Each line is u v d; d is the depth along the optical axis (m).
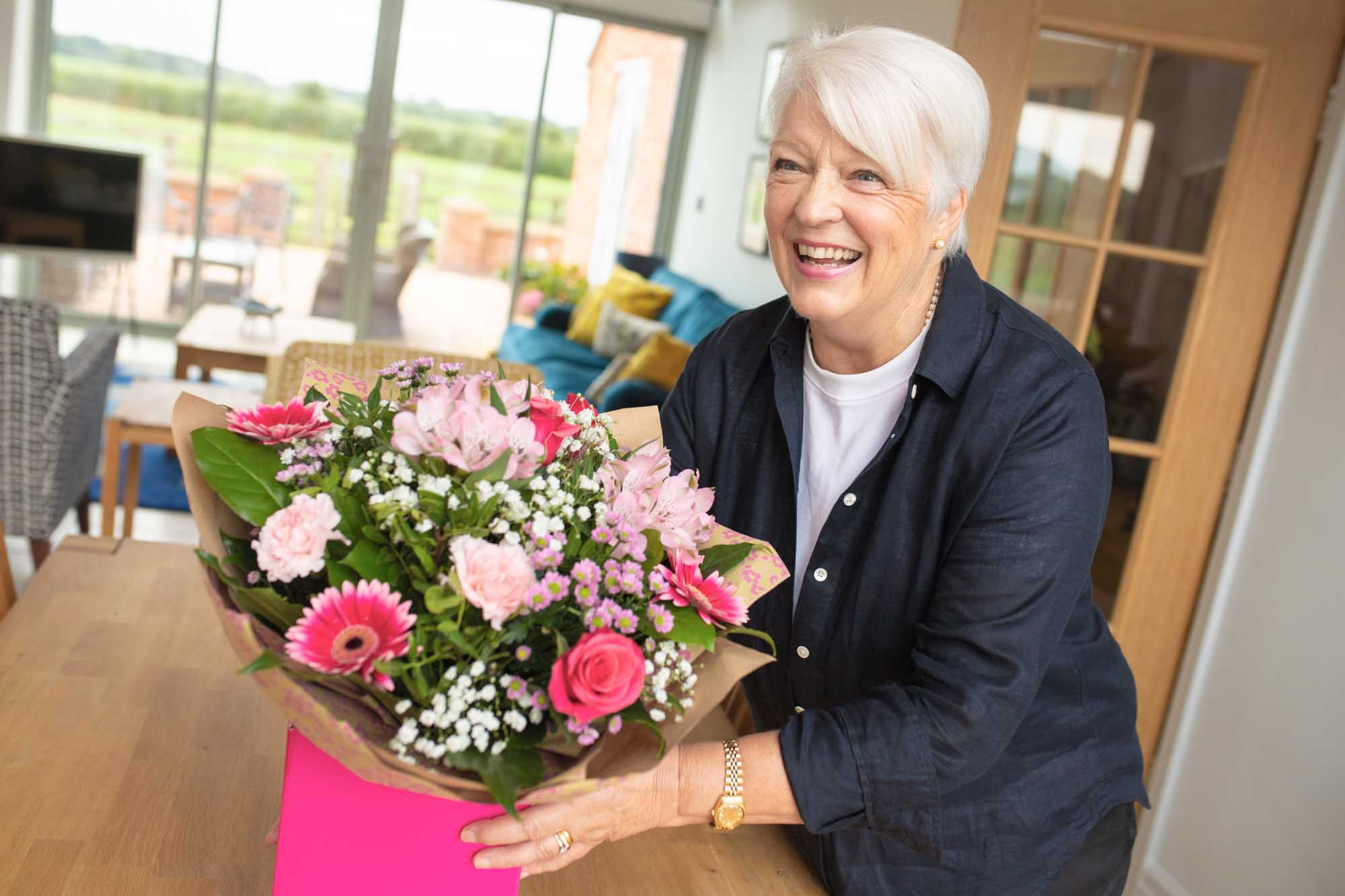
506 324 7.62
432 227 7.35
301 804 0.84
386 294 7.37
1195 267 2.42
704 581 0.87
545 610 0.78
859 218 0.97
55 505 3.35
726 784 0.96
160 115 6.81
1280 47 2.31
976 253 2.41
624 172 7.63
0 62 6.25
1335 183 2.28
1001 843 1.17
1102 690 1.23
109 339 3.75
